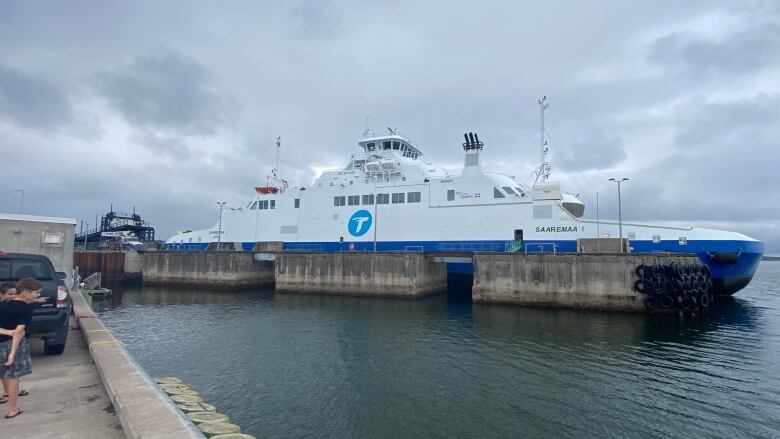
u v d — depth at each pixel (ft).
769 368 57.31
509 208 118.01
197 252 154.51
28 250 72.08
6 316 21.80
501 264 106.01
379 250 133.28
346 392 49.44
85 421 21.26
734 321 87.81
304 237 147.23
